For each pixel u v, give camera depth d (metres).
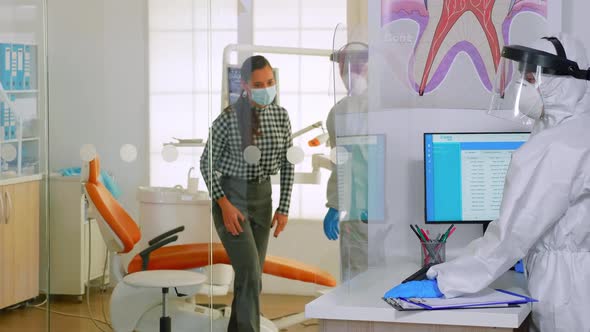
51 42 3.22
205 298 3.20
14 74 3.22
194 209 3.20
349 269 2.38
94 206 3.21
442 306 1.91
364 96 2.40
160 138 3.19
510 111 2.14
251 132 3.22
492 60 2.96
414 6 2.99
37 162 3.23
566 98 2.07
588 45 3.05
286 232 3.26
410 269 2.53
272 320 3.26
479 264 1.98
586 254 2.04
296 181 3.26
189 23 3.17
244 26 3.21
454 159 2.74
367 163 2.51
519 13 3.00
